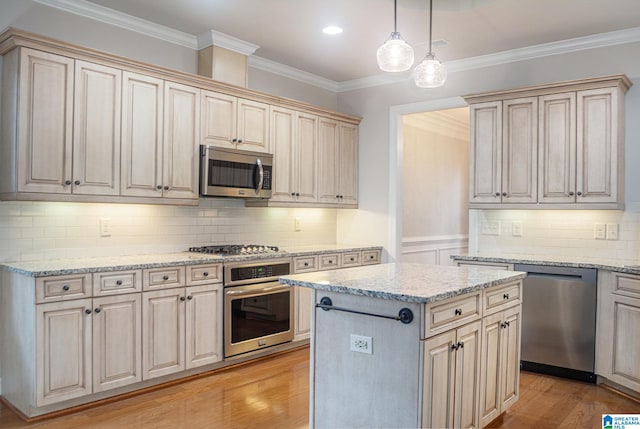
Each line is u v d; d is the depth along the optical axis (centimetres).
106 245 362
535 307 374
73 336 290
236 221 451
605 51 392
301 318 437
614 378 338
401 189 514
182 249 409
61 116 307
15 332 296
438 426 217
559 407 310
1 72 310
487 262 396
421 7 345
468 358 239
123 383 313
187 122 373
